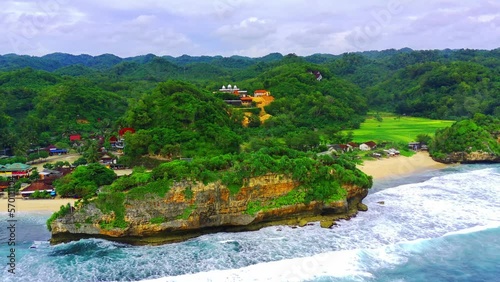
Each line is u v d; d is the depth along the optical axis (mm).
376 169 105062
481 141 119312
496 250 56094
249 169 63531
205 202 61062
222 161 65625
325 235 60562
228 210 62344
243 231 62781
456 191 84375
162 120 112062
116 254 54844
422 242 58469
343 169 70250
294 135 120188
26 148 116000
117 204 58750
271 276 48344
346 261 52375
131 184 60844
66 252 55531
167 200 59406
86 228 58844
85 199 59969
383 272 49938
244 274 48781
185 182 60438
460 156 117750
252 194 63625
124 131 116625
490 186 88750
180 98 119125
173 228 59531
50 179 86062
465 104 188750
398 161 115375
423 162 117312
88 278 48469
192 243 58375
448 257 54125
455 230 62750
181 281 47000
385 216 68562
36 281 47812
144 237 59062
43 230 63344
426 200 77688
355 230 62531
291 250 55562
